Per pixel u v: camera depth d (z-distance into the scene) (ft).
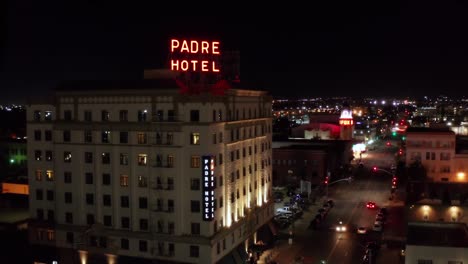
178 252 232.73
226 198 246.27
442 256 172.76
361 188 463.01
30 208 268.62
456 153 440.86
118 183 244.83
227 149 246.68
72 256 254.88
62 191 256.93
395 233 307.78
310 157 473.26
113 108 245.65
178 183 231.71
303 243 291.17
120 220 245.24
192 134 229.86
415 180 424.05
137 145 239.50
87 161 251.19
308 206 386.32
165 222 234.79
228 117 251.19
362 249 277.85
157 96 236.22
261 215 298.15
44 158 263.70
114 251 245.24
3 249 267.39
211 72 238.27
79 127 250.98
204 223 228.22
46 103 262.06
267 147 314.14
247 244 273.33
